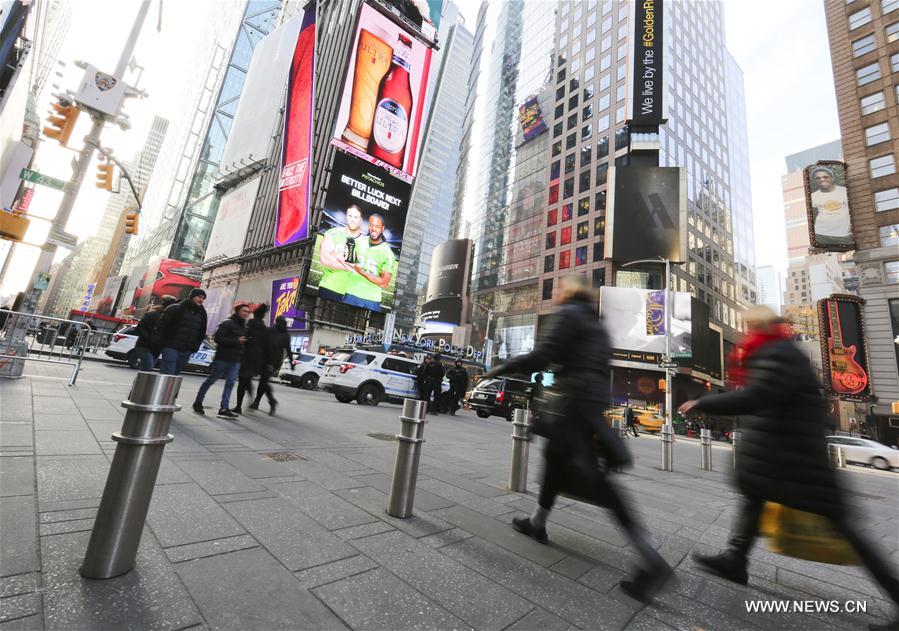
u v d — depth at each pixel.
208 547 2.32
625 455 2.46
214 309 53.22
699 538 3.71
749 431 2.66
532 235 53.53
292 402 11.02
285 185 45.44
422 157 105.50
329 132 42.94
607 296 38.19
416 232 102.62
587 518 3.85
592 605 2.21
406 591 2.12
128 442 1.98
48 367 10.36
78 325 8.25
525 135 59.31
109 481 1.95
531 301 50.72
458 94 115.38
